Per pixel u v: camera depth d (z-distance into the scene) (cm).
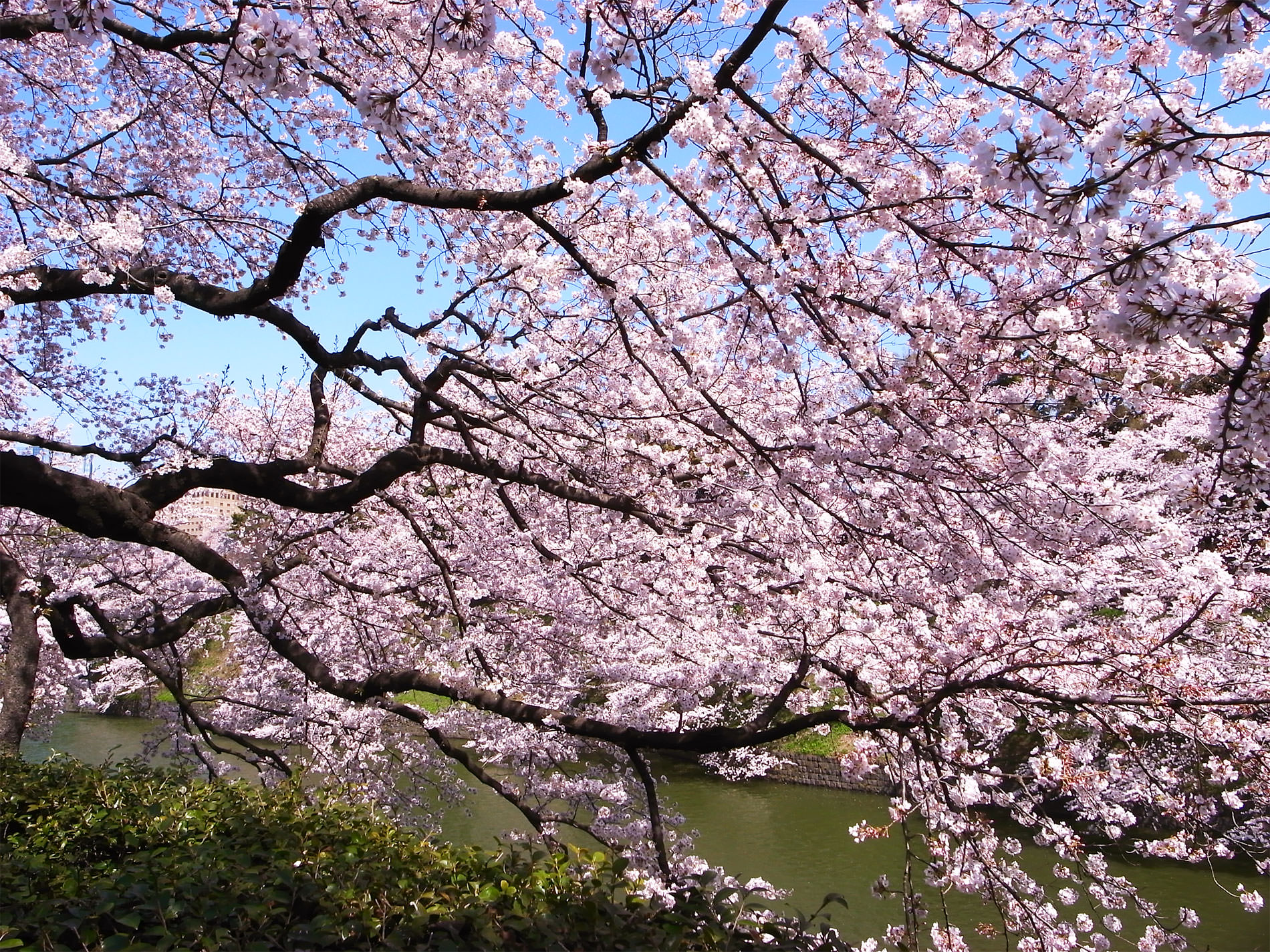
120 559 1077
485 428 718
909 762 495
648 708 643
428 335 616
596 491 645
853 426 467
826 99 423
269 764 904
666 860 590
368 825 514
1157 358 392
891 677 502
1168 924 885
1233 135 224
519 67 534
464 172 567
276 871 399
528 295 598
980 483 450
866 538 504
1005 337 387
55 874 408
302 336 590
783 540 498
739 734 495
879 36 362
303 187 732
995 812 1195
